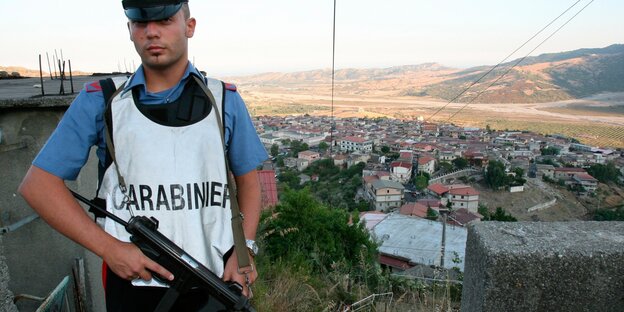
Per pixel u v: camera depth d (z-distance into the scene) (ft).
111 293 4.33
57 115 8.64
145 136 4.03
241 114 4.56
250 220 4.67
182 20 4.14
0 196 8.41
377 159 236.43
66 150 3.95
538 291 4.58
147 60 4.04
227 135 4.43
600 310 4.60
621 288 4.56
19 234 8.57
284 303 10.67
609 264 4.53
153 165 3.99
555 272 4.54
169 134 4.09
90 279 9.11
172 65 4.14
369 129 385.91
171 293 4.06
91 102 4.06
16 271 8.61
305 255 17.20
